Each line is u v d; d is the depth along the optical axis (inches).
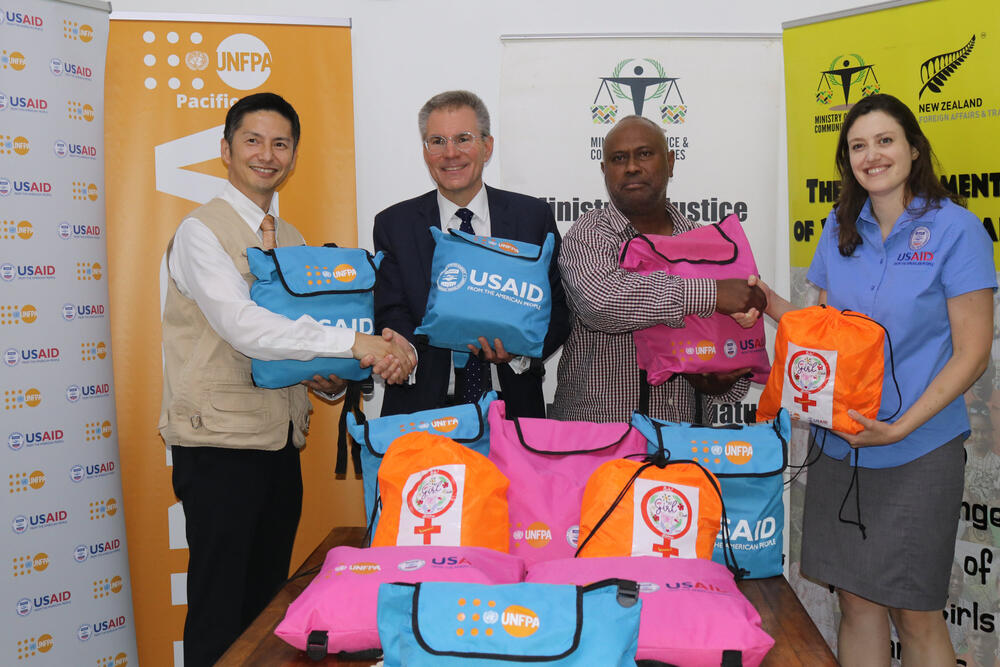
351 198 124.0
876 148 89.5
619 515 73.8
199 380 91.4
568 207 127.7
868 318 85.7
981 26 104.3
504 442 83.7
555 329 102.5
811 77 119.9
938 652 95.4
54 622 115.2
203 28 120.1
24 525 112.2
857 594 94.3
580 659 54.9
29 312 112.3
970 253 87.4
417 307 102.0
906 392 90.4
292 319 89.5
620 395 100.6
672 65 125.3
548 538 78.3
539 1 128.3
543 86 126.1
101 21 119.4
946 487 90.8
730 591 67.3
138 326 120.6
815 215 121.8
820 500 98.3
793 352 86.2
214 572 92.7
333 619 65.6
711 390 99.7
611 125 126.2
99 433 120.1
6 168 109.9
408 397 101.7
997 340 106.2
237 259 92.8
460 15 128.4
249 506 93.5
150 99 119.6
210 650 92.2
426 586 59.4
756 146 126.3
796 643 69.1
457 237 98.0
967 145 106.5
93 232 119.5
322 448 125.3
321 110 122.7
